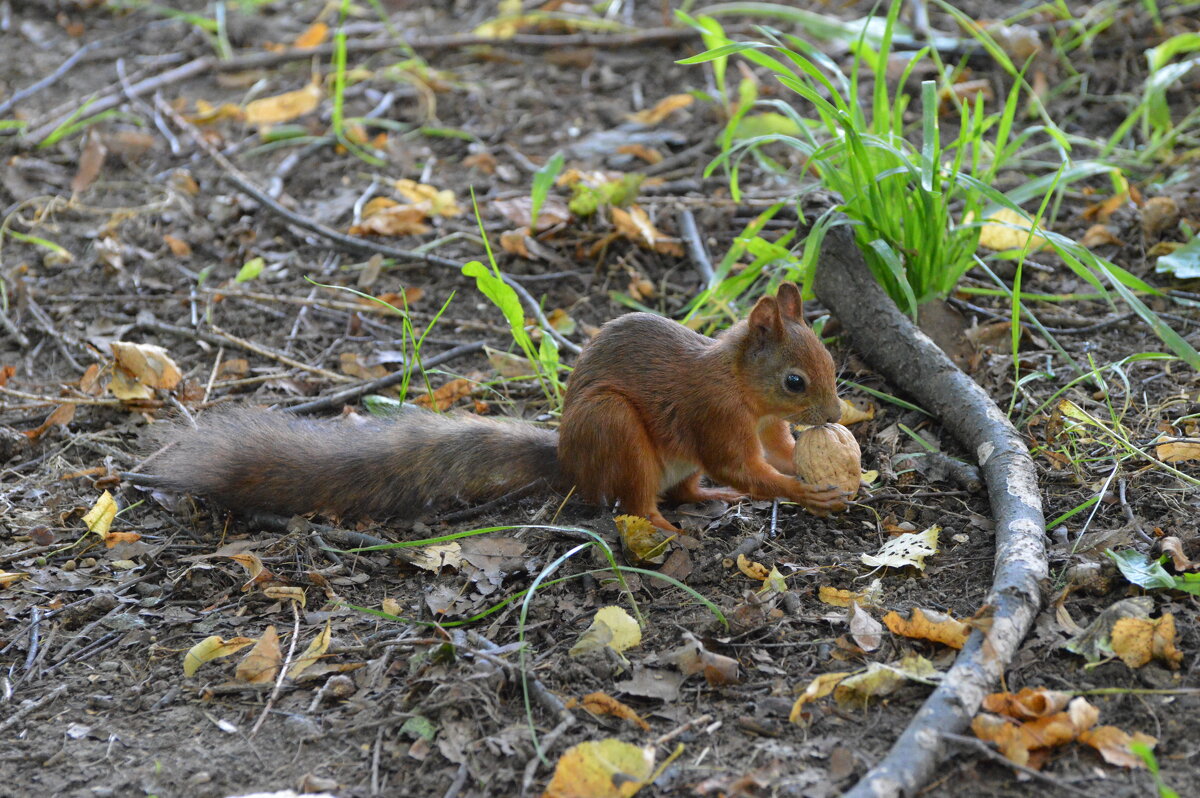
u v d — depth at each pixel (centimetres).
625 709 668
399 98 1748
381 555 869
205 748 675
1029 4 1766
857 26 1650
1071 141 1412
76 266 1364
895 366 1007
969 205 1080
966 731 619
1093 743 616
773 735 650
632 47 1838
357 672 733
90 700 726
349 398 1105
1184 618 704
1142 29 1648
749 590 794
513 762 641
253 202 1470
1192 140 1403
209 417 961
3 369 1137
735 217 1360
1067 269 1198
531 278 1297
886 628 731
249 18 2038
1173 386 985
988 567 788
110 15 2088
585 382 873
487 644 734
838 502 844
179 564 870
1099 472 877
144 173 1571
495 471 916
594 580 812
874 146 1077
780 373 838
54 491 967
